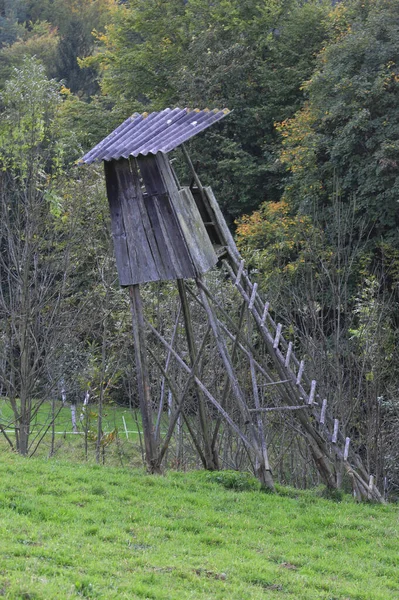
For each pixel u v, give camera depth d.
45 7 98.50
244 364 29.92
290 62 55.41
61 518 15.86
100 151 21.75
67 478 19.16
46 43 82.12
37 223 27.72
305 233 37.44
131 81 59.31
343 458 22.38
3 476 18.70
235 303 31.58
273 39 56.16
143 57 58.72
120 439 38.19
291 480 31.34
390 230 39.03
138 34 65.12
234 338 23.02
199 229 22.50
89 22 84.94
